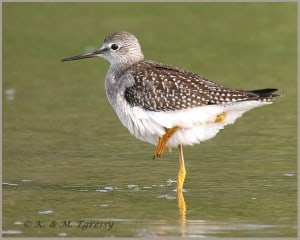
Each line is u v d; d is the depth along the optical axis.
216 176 16.14
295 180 15.77
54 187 15.62
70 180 16.06
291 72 24.09
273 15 28.73
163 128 15.59
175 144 15.80
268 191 15.17
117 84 16.06
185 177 16.14
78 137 19.30
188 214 13.87
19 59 25.72
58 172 16.59
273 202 14.50
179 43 26.52
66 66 25.55
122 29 27.48
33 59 25.72
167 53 25.52
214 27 27.92
